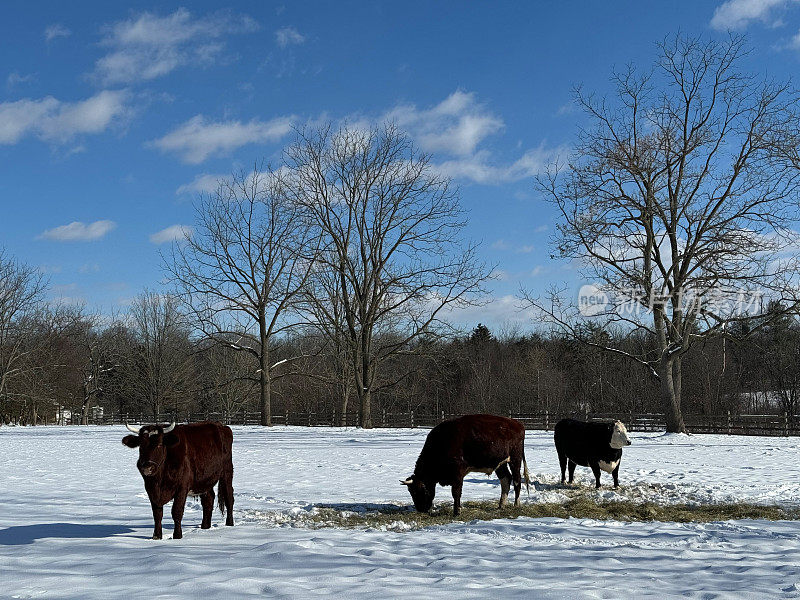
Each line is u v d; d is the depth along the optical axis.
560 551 8.78
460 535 10.00
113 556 8.23
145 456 9.09
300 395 73.06
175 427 9.89
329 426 49.09
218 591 6.55
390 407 68.81
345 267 46.94
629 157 34.44
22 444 33.12
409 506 13.33
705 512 12.69
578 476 17.45
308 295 46.62
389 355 46.94
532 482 16.09
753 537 9.80
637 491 14.98
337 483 16.75
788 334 53.25
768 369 59.62
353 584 6.90
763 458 22.62
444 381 67.81
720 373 58.78
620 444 14.91
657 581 7.11
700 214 33.91
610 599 6.41
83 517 11.55
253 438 35.62
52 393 70.38
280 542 9.10
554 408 67.81
